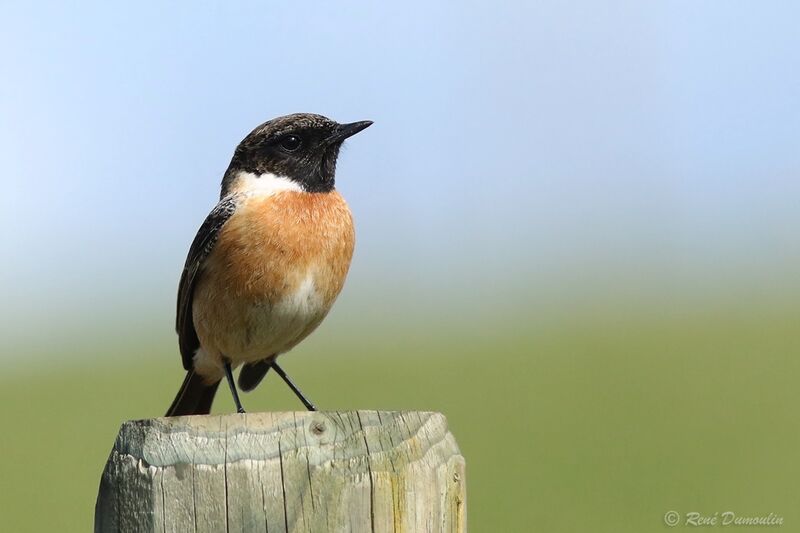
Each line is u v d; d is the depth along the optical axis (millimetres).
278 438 5621
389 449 5664
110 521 5684
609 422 18125
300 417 5672
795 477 15172
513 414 18922
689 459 16109
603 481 15375
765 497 14492
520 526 14188
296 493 5555
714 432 17297
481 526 14359
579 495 14969
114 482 5684
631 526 14094
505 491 15211
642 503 14578
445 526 5797
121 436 5742
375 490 5586
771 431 17297
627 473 15578
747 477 15195
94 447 19281
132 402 21938
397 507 5605
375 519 5574
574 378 21141
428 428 5836
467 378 21609
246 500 5531
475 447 17125
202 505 5527
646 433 17469
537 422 18359
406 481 5637
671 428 17625
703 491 14867
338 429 5680
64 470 18031
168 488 5539
